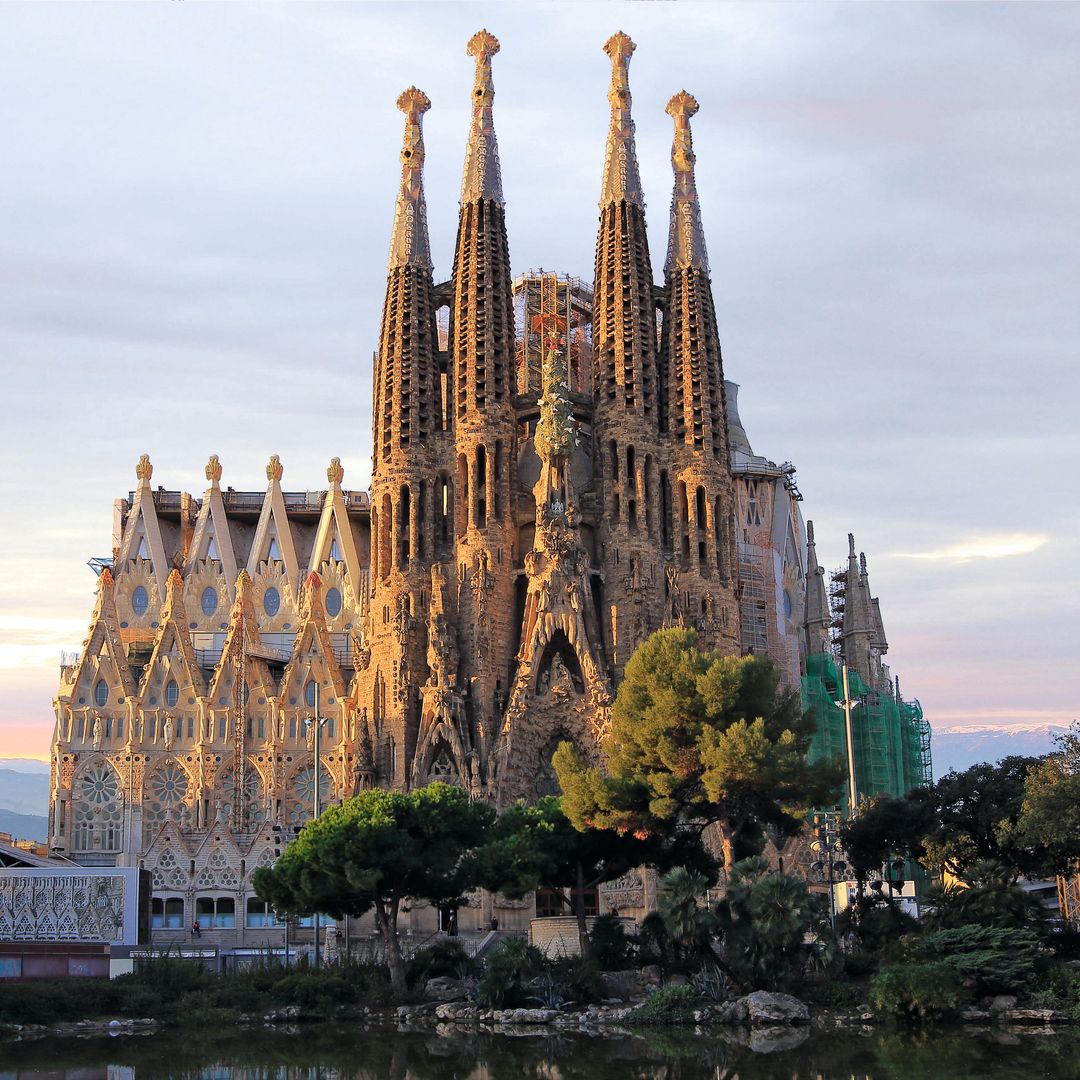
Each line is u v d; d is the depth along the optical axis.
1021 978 73.81
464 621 125.19
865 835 94.69
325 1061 63.38
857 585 171.25
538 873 82.88
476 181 135.38
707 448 130.75
